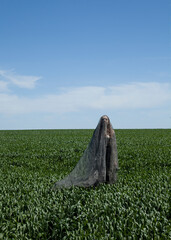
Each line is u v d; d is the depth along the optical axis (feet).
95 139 24.56
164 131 119.55
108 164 24.76
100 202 20.80
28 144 69.82
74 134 107.14
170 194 23.53
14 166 42.45
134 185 27.27
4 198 23.30
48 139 83.92
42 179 31.73
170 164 41.04
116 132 115.44
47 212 19.30
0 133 121.60
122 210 19.19
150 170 36.32
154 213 18.92
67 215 19.11
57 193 24.50
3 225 17.93
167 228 16.84
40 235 16.46
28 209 20.71
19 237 16.52
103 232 16.17
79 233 16.49
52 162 45.39
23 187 27.25
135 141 73.26
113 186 25.26
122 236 15.58
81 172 25.14
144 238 15.89
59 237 16.61
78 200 21.71
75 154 51.24
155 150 54.60
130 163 41.68
